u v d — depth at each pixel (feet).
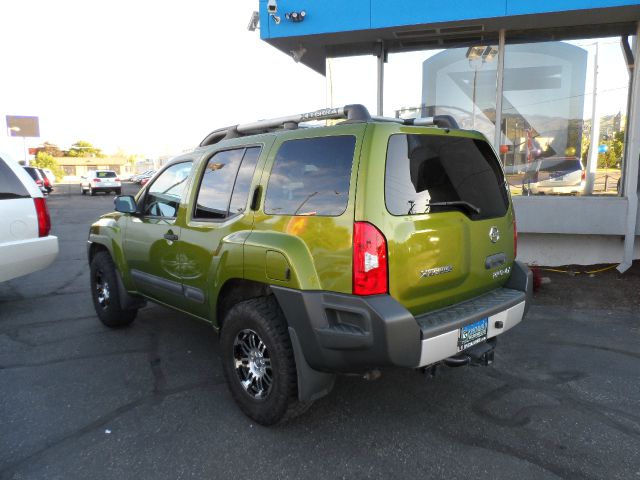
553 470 9.02
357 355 8.87
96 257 16.96
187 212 12.64
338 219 8.99
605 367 13.55
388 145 9.18
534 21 23.43
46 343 15.74
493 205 11.40
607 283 21.49
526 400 11.72
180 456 9.57
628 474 8.90
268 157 10.82
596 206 23.02
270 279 9.84
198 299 12.31
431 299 9.78
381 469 9.11
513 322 11.08
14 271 17.42
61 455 9.62
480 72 26.40
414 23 23.70
